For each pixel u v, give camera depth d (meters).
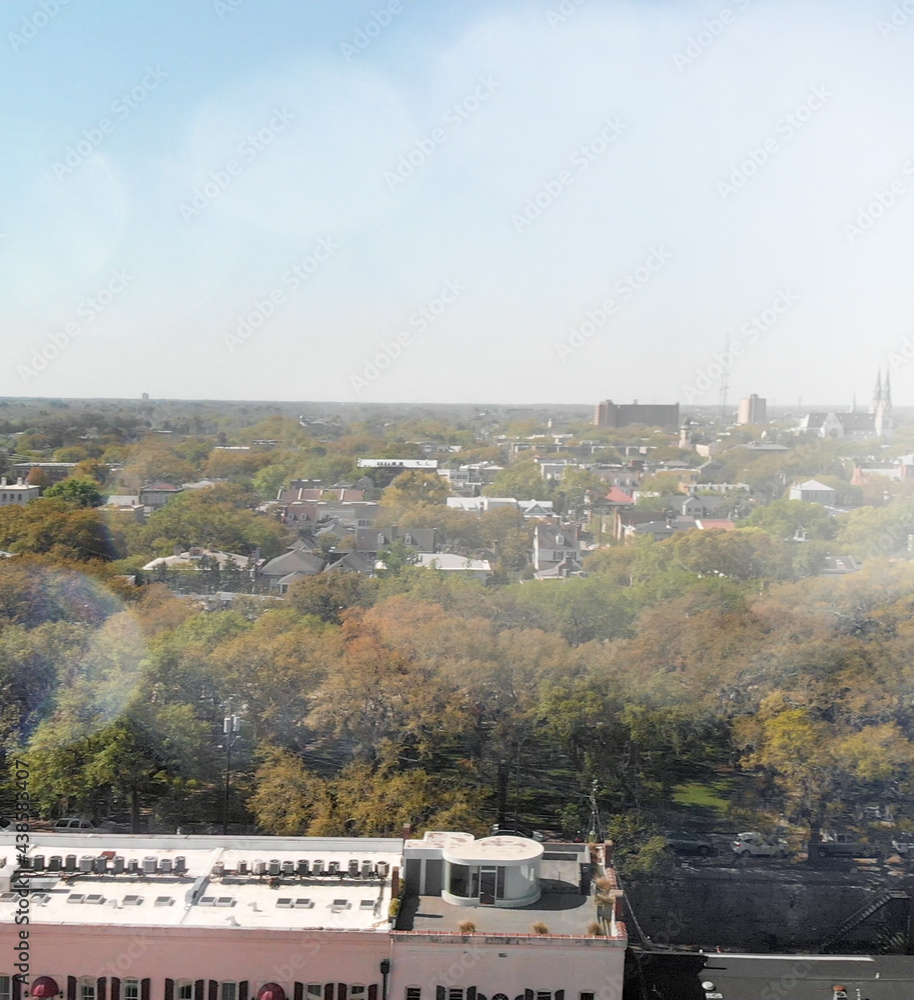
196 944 63.03
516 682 145.12
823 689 147.62
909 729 142.62
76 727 119.31
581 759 132.25
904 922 106.50
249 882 70.50
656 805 127.81
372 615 188.88
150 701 127.62
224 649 142.25
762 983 71.56
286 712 136.12
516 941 62.38
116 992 62.94
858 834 119.62
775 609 197.25
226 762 125.69
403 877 69.31
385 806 109.62
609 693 137.50
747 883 110.88
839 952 104.38
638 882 110.25
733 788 133.12
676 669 159.00
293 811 110.69
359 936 62.94
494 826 113.19
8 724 134.50
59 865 71.06
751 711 144.62
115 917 65.31
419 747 129.50
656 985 70.88
